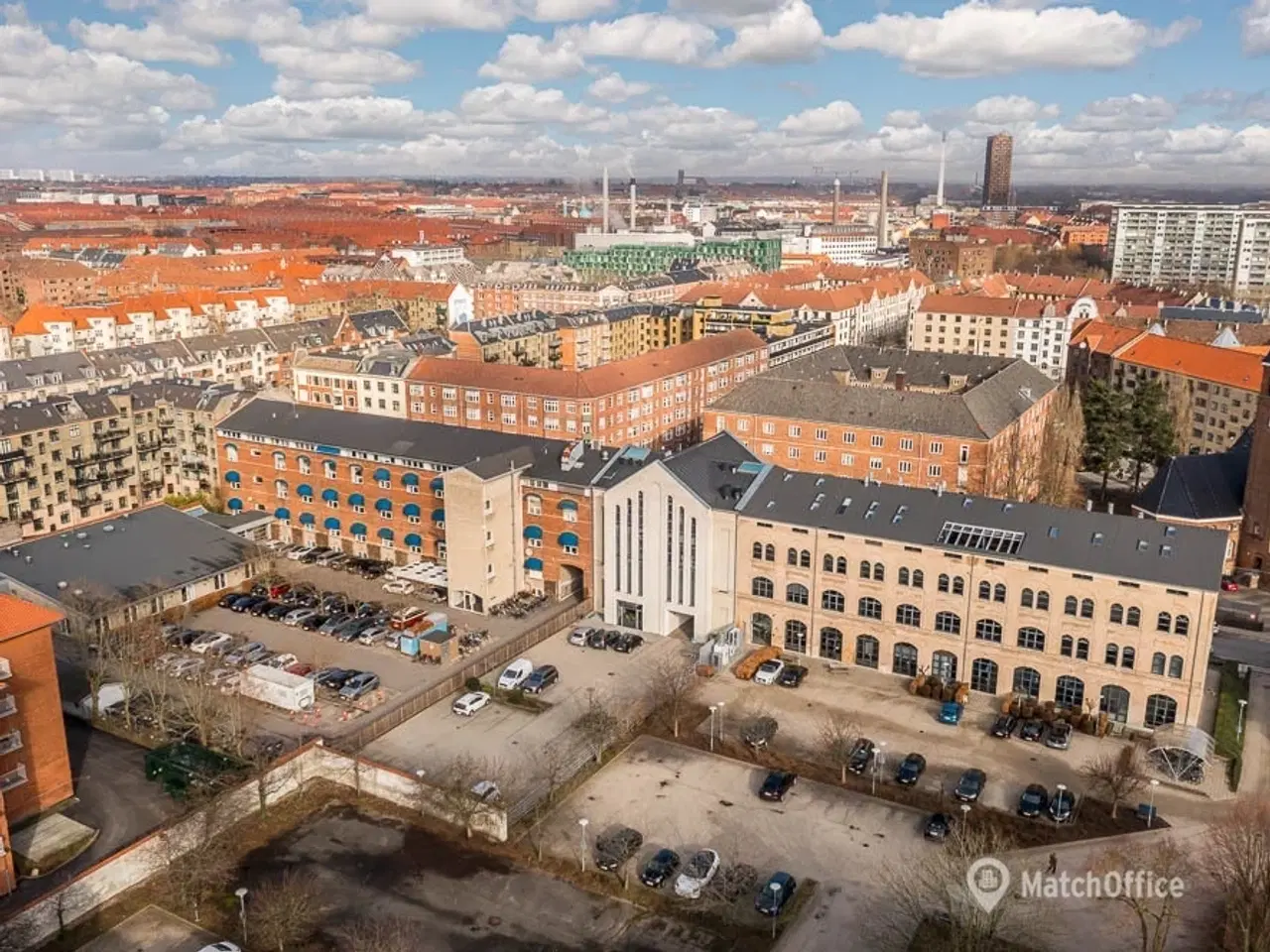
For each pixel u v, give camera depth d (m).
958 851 81.44
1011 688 117.88
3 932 78.62
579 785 101.81
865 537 121.75
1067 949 78.94
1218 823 92.25
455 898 85.56
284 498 169.62
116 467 181.00
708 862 88.25
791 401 191.62
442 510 153.00
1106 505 186.12
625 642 130.62
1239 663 126.44
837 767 104.31
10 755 93.00
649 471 131.38
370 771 100.00
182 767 99.38
